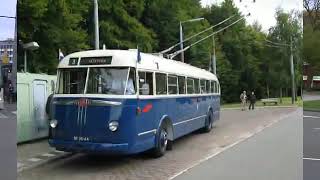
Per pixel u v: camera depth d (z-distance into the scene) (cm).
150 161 1202
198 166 1112
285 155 1291
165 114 1345
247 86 7388
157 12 4647
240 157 1262
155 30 4678
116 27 3709
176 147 1509
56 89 1129
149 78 1226
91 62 1124
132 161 1200
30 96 1438
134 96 1107
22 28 2491
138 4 4028
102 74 1110
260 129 2208
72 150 1085
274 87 7362
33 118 1454
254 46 7538
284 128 2250
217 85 2362
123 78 1102
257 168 1067
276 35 6569
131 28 3866
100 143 1059
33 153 1249
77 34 2844
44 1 2434
